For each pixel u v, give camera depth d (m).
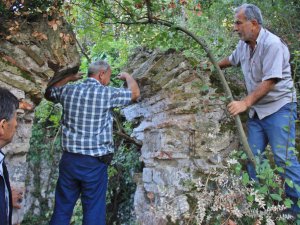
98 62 3.05
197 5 3.37
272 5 3.73
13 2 2.51
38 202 6.46
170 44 3.27
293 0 3.70
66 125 2.93
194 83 3.27
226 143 3.25
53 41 2.74
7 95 1.78
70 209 2.91
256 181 2.75
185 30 3.16
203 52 3.27
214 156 3.19
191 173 3.17
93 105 2.88
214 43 3.94
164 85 3.24
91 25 3.35
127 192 4.68
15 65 2.56
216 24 4.00
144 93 3.41
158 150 3.28
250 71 2.97
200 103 3.28
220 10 3.90
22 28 2.63
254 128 3.05
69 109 2.90
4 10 2.54
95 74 3.01
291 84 2.90
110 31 3.50
